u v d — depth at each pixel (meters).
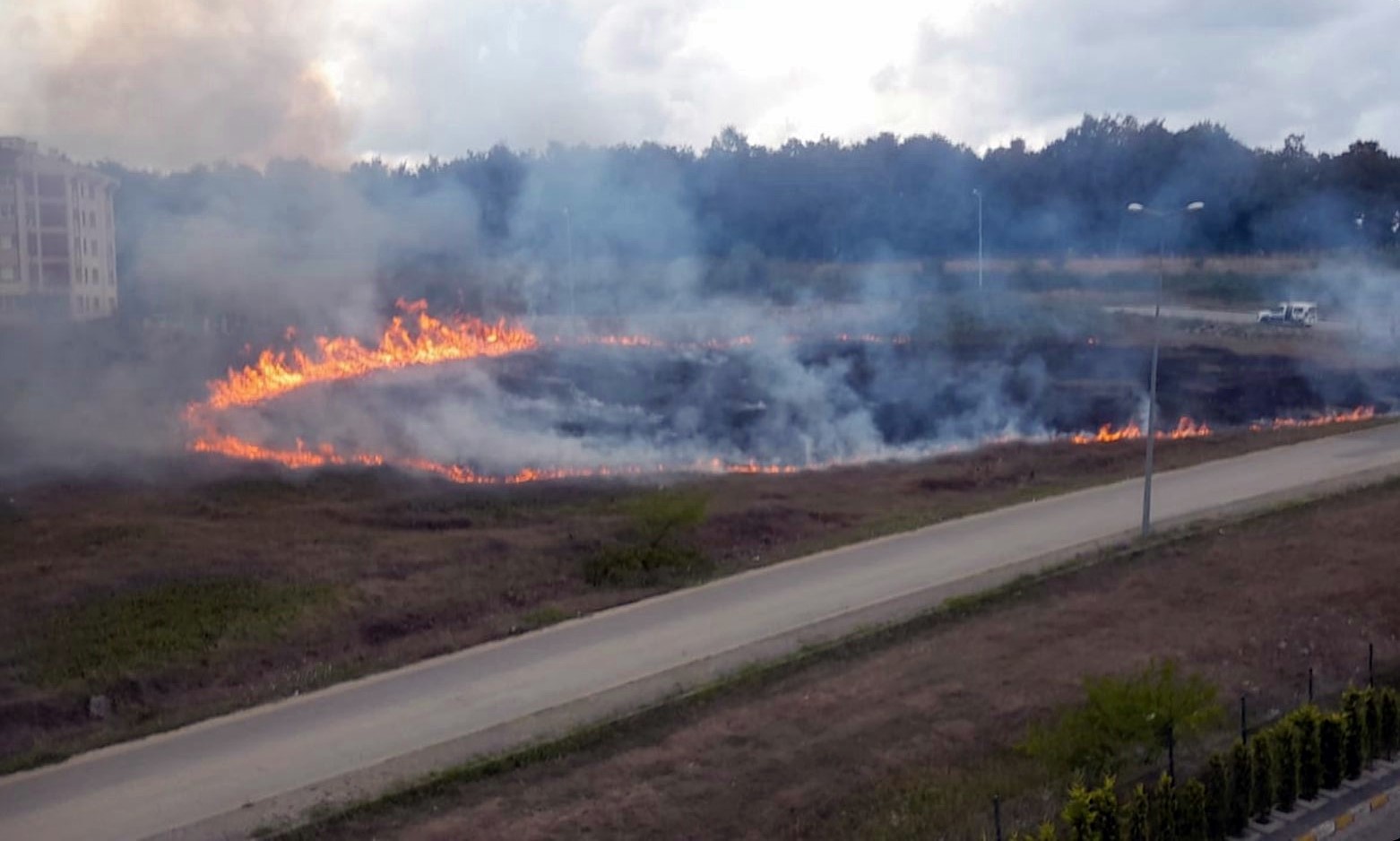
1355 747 14.15
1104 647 18.81
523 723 16.64
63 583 22.41
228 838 13.66
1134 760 14.36
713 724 16.42
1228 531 25.23
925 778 14.38
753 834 13.28
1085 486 30.55
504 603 22.61
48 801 14.87
